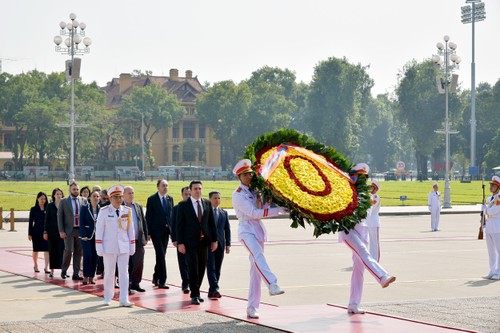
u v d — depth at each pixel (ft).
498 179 77.77
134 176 521.65
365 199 53.88
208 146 645.92
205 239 62.23
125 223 61.57
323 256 100.37
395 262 93.35
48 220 78.74
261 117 591.37
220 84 599.98
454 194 315.99
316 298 65.82
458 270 85.51
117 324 49.37
